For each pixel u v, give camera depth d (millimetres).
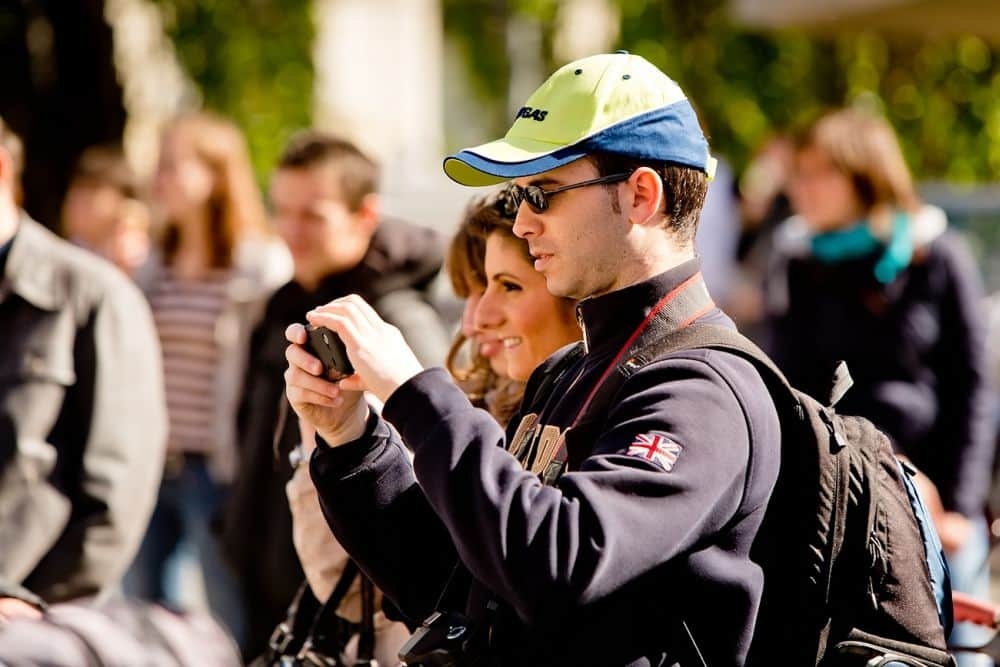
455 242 6961
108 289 7812
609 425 4562
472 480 4320
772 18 15805
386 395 4625
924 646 4938
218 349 10875
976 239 17062
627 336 4824
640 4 25469
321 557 6383
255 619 8836
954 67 26828
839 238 10016
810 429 4691
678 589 4449
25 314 7633
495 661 4602
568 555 4164
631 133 4742
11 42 17891
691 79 25391
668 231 4855
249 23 21203
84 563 7566
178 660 4105
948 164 26984
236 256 11242
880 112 26547
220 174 11227
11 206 7723
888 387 9898
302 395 4895
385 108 28781
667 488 4262
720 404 4430
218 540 9438
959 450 9875
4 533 7410
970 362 9883
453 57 31016
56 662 3918
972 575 9531
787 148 16516
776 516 4672
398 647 6512
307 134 9297
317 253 8969
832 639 4848
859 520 4805
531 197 4805
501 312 6402
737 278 16312
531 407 5391
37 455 7516
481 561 4270
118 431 7691
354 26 28141
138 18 20062
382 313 8766
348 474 5020
